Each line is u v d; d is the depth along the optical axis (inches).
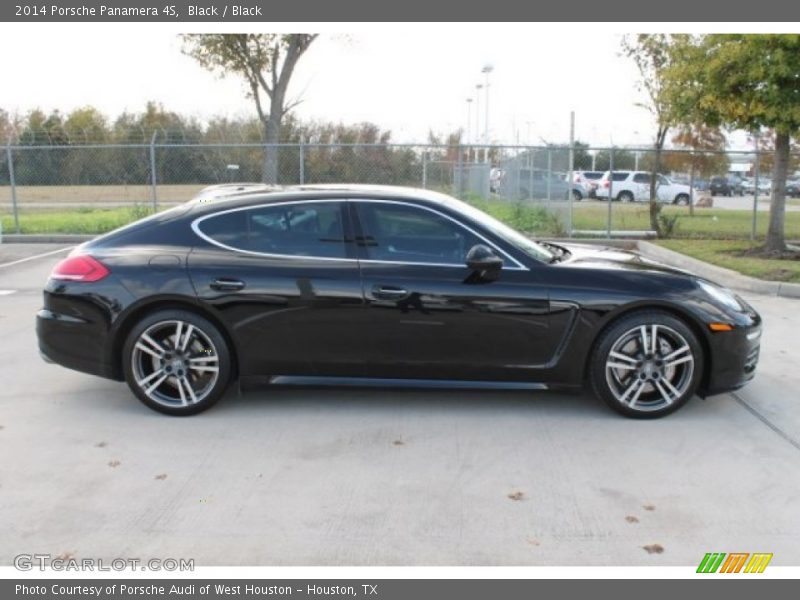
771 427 189.2
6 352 259.9
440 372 192.4
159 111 972.6
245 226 197.0
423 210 193.9
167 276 191.6
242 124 869.8
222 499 149.5
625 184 1175.0
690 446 176.6
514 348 190.1
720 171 792.3
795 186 1176.2
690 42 485.7
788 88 437.1
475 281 188.7
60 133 883.4
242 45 858.8
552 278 189.8
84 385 223.0
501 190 892.6
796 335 289.0
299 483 156.7
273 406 203.8
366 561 127.6
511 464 166.2
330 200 196.2
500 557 128.9
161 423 191.3
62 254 534.0
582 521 140.8
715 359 190.4
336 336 190.9
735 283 401.4
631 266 200.2
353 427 188.5
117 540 134.1
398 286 188.5
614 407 192.5
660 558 128.8
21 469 163.3
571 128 617.3
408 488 154.5
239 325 191.2
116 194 720.3
